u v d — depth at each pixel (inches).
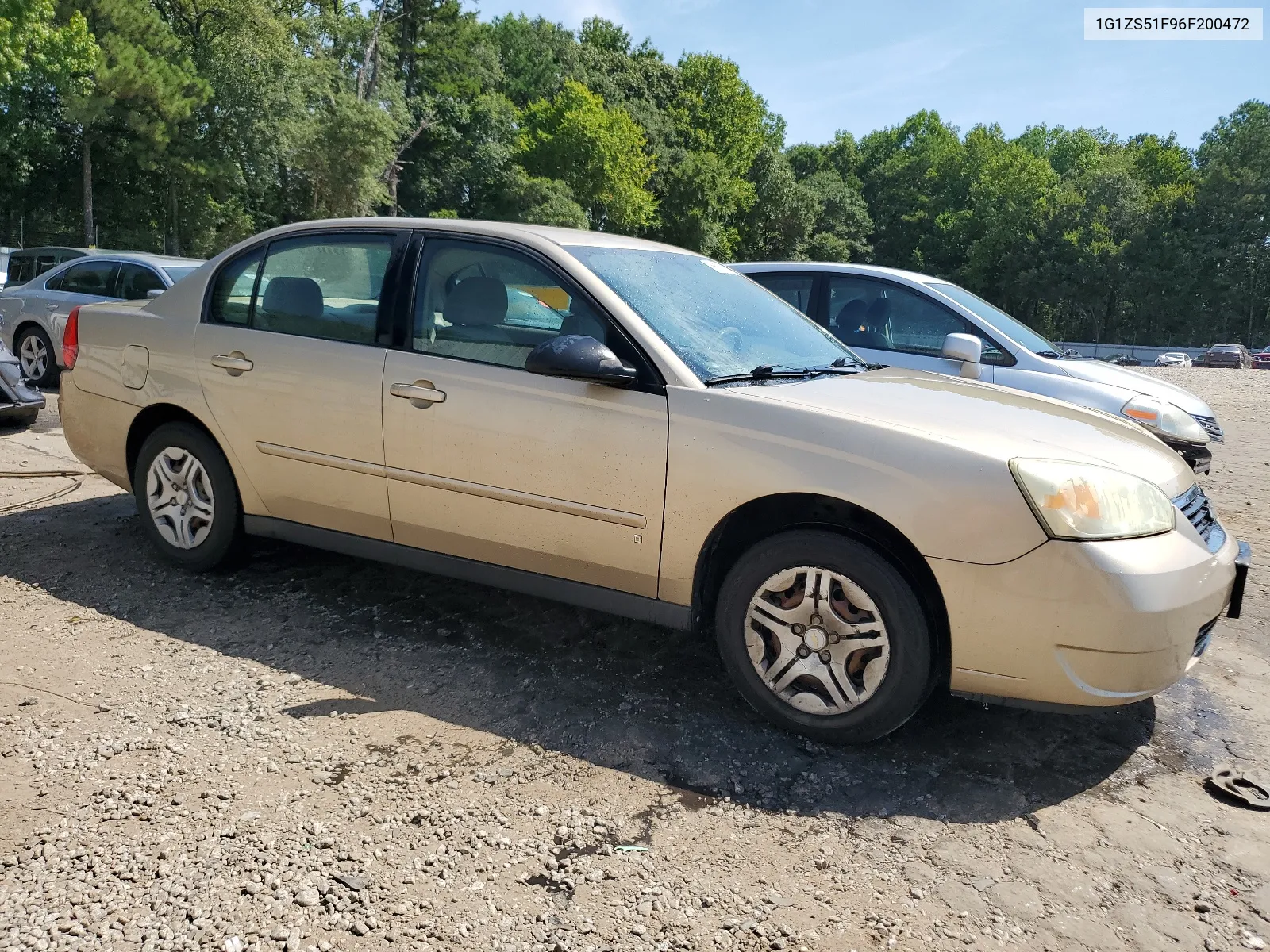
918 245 3592.5
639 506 121.6
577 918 83.0
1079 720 126.3
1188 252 2787.9
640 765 109.9
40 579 161.3
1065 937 83.0
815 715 115.3
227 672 129.6
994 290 3157.0
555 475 126.5
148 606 151.9
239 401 153.7
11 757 104.9
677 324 131.0
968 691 110.0
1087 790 108.3
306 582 165.9
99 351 172.2
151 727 113.0
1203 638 114.2
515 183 2186.3
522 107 2694.4
